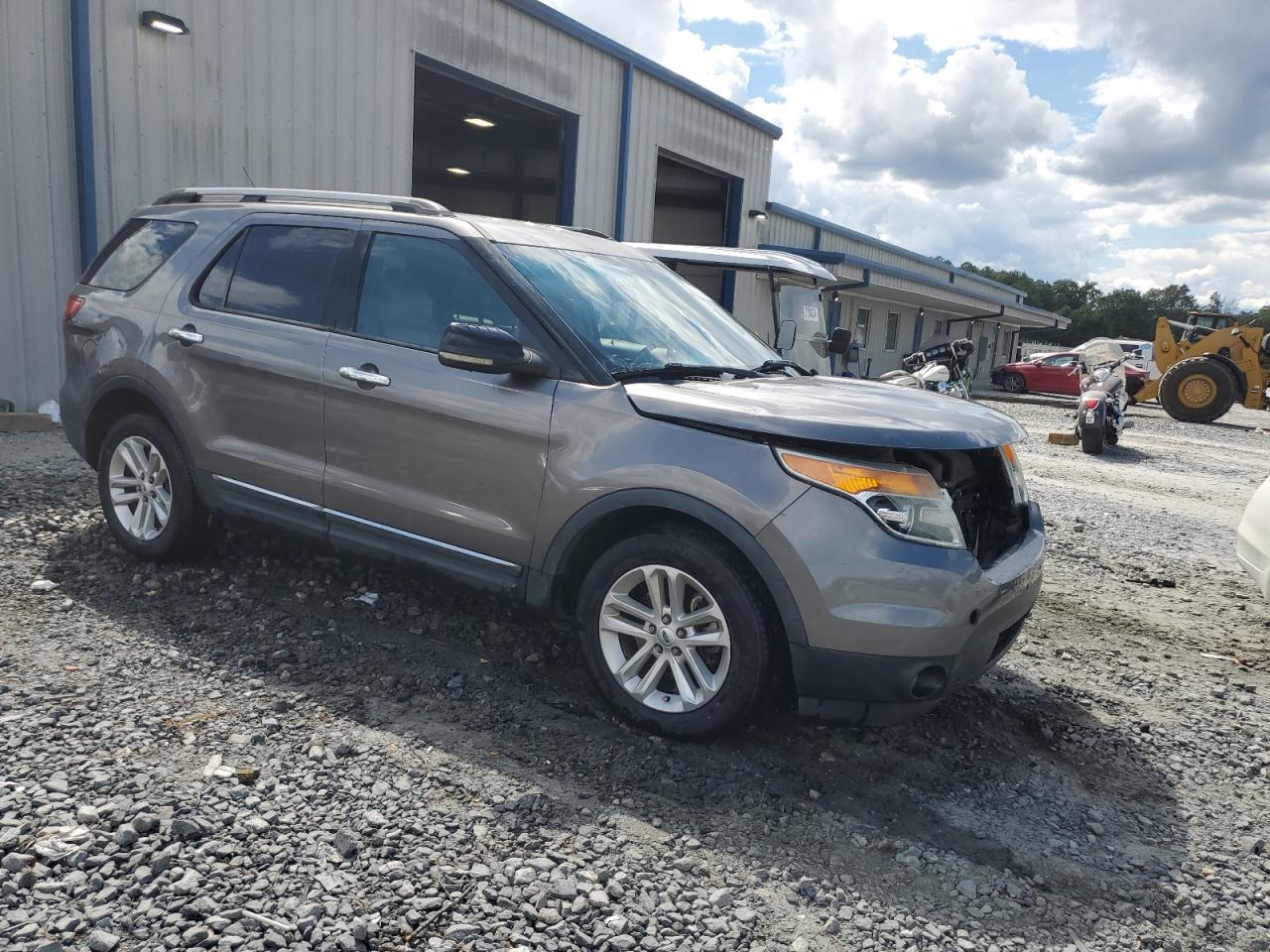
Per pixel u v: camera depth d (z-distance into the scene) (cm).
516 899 244
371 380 386
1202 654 507
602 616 347
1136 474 1178
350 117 1105
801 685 315
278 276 432
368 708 344
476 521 366
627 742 338
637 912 245
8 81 817
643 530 344
